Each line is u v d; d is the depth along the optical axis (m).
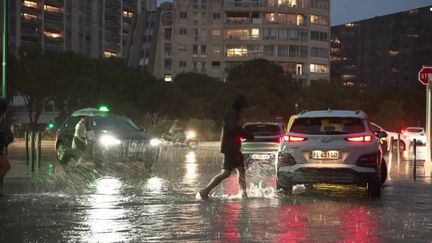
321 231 7.93
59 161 21.31
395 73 170.88
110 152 18.77
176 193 12.33
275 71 89.81
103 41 133.00
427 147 20.59
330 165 11.55
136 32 137.88
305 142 11.80
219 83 85.00
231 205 10.48
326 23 122.88
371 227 8.26
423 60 164.00
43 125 87.31
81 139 19.70
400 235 7.66
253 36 118.88
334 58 188.88
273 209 9.98
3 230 7.99
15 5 108.56
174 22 121.69
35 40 113.25
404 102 84.69
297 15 119.50
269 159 21.36
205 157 27.64
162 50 123.12
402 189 13.41
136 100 63.91
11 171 17.72
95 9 129.62
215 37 120.75
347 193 12.53
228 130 11.38
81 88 60.50
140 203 10.71
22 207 10.15
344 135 11.67
